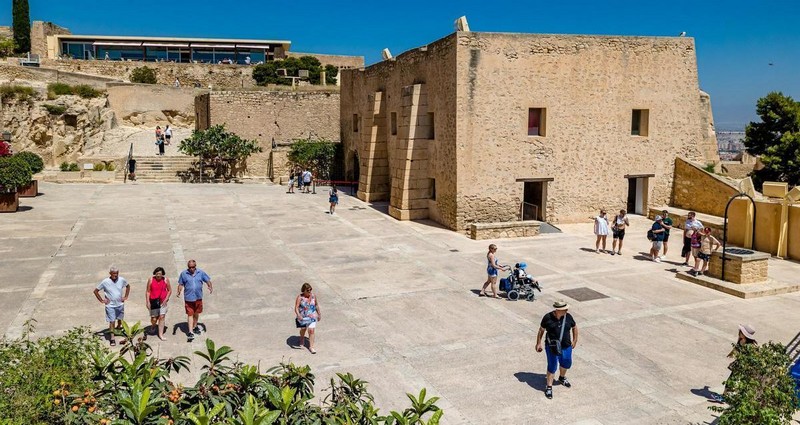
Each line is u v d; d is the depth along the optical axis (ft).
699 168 84.38
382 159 101.91
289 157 126.00
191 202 95.14
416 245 70.59
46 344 23.41
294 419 19.17
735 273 54.34
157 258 61.41
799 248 64.85
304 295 39.11
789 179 103.45
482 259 64.49
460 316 46.55
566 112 81.92
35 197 93.56
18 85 130.82
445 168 80.94
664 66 85.71
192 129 152.35
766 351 28.19
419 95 84.74
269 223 81.00
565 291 53.31
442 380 35.63
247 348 39.55
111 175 117.29
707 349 40.65
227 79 181.98
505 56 78.18
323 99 140.56
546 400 33.27
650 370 37.29
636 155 86.12
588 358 39.01
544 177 82.07
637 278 57.88
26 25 182.19
